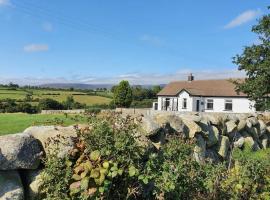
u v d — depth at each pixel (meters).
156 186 5.93
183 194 6.47
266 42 30.42
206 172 7.24
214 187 6.72
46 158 5.39
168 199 6.15
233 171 7.21
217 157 11.60
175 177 6.13
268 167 7.49
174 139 7.71
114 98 62.53
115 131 5.70
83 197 5.04
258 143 15.47
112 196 5.39
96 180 5.06
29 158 5.25
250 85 31.03
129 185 5.50
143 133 7.86
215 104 54.50
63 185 5.19
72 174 5.25
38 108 54.09
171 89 59.22
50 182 5.20
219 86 56.16
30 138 5.43
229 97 53.34
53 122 8.02
